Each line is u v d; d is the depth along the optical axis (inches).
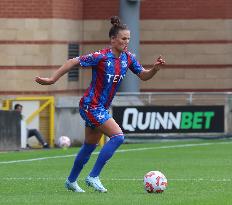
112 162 1747.0
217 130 2329.0
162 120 2299.5
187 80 2711.6
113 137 1139.9
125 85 2485.2
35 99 2311.8
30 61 2471.7
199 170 1563.7
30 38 2465.6
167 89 2714.1
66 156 1929.1
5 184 1320.1
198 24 2699.3
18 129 2164.1
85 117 1146.0
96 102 1141.1
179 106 2303.2
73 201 1070.4
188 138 2313.0
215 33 2699.3
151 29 2704.2
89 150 1165.7
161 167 1633.9
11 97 2466.8
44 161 1796.3
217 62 2704.2
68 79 2578.7
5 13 2455.7
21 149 2178.9
